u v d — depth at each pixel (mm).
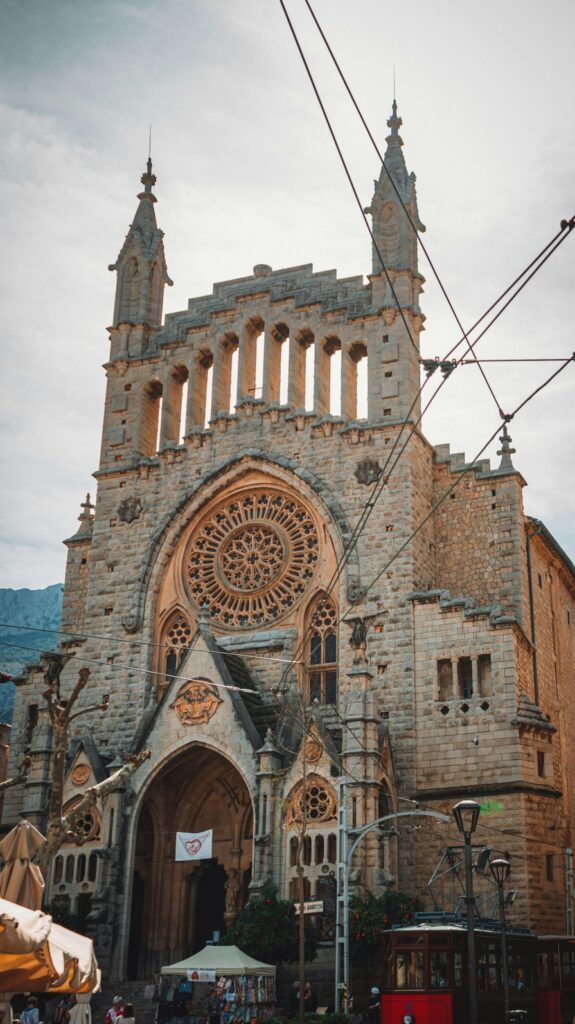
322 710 60438
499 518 64812
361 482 63938
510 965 45250
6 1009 28031
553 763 61000
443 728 57219
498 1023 42875
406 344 66188
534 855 53688
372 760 53750
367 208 70750
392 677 59062
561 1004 47469
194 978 46656
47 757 60781
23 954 19891
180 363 72688
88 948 23453
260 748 56031
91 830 58531
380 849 52500
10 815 65750
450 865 54406
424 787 56500
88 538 74250
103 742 64062
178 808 61906
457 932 42219
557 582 72250
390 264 68438
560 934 53281
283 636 62719
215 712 58188
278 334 71438
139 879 61375
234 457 67562
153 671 65625
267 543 66375
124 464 71250
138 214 79125
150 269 76938
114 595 68125
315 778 54625
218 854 60906
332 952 52750
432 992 41125
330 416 66125
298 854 50312
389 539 62125
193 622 66125
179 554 68000
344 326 68438
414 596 60156
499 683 56938
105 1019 44125
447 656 58562
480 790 55094
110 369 74438
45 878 36281
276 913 50969
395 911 50062
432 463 67312
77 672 67188
